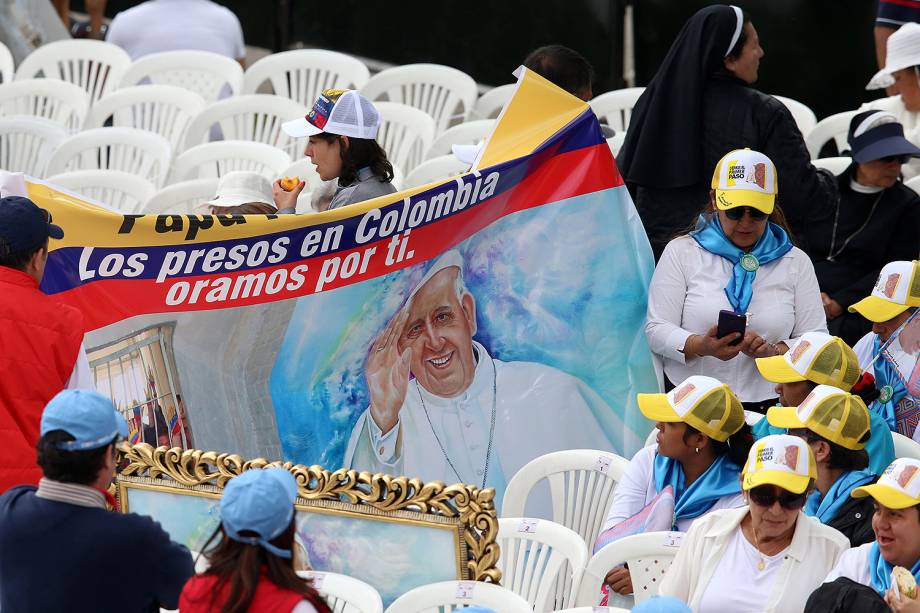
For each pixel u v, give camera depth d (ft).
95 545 44.52
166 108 122.21
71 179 102.22
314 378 67.82
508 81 142.00
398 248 68.03
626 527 59.36
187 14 136.46
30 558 44.68
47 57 135.44
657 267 71.51
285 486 42.39
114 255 65.87
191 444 66.80
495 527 52.54
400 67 124.57
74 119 125.80
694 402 58.80
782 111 76.59
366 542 54.75
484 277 69.72
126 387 66.69
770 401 70.69
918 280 67.56
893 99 99.66
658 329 70.13
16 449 57.62
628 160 79.61
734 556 51.29
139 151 112.06
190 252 66.03
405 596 51.98
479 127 107.45
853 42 121.49
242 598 41.01
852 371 63.21
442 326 69.26
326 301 67.62
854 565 49.49
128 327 66.33
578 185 70.33
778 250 70.49
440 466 69.46
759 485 49.37
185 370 66.80
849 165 86.48
